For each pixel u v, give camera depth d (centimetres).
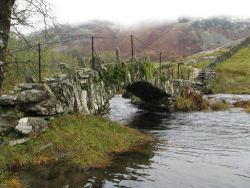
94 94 2609
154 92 4403
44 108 2023
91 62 2756
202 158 2141
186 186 1634
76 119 2236
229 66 8388
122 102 5778
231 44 12950
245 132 3052
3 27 1761
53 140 1905
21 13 1902
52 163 1767
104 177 1680
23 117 1947
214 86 7162
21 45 3059
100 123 2430
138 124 3494
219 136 2864
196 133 3000
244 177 1783
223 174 1827
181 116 4112
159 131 3086
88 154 1920
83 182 1593
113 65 3016
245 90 6975
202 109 4769
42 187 1500
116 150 2155
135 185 1612
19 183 1514
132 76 3288
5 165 1638
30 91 2011
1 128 1812
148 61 3747
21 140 1809
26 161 1719
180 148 2388
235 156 2206
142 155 2122
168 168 1897
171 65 8156
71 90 2312
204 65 8712
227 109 4775
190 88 5250
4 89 2538
